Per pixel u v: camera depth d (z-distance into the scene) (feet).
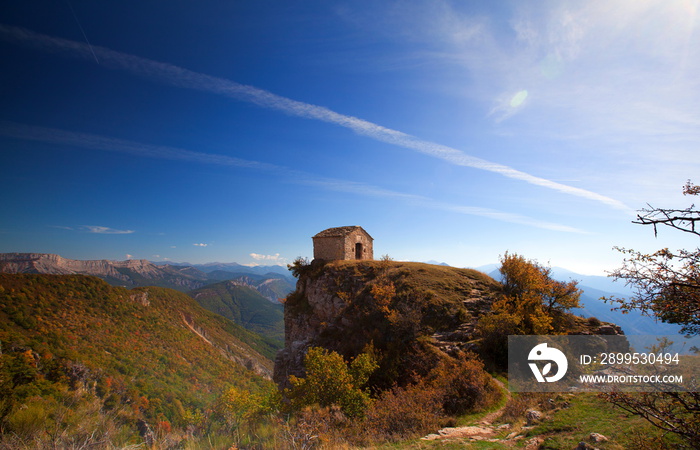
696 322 14.66
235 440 33.09
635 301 16.06
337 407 43.80
